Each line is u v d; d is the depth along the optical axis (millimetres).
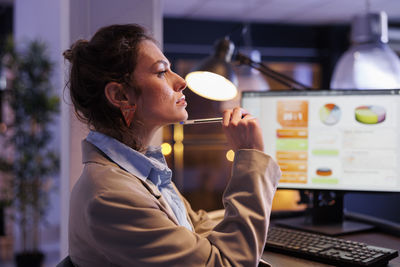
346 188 1262
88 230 725
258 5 5230
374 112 1242
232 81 1494
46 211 4168
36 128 4023
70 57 888
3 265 3816
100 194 717
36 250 3875
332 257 938
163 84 843
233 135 874
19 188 3820
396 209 1984
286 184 1316
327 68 6418
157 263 694
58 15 4469
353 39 2295
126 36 840
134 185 768
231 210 787
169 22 5871
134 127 866
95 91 822
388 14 5758
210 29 6008
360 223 1323
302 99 1305
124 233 698
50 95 3932
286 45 6316
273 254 1029
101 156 825
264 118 1337
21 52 4285
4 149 4211
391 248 1082
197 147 4902
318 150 1288
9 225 4484
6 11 5109
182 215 933
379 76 2178
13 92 3883
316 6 5285
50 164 4098
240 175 818
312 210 1338
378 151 1238
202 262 708
